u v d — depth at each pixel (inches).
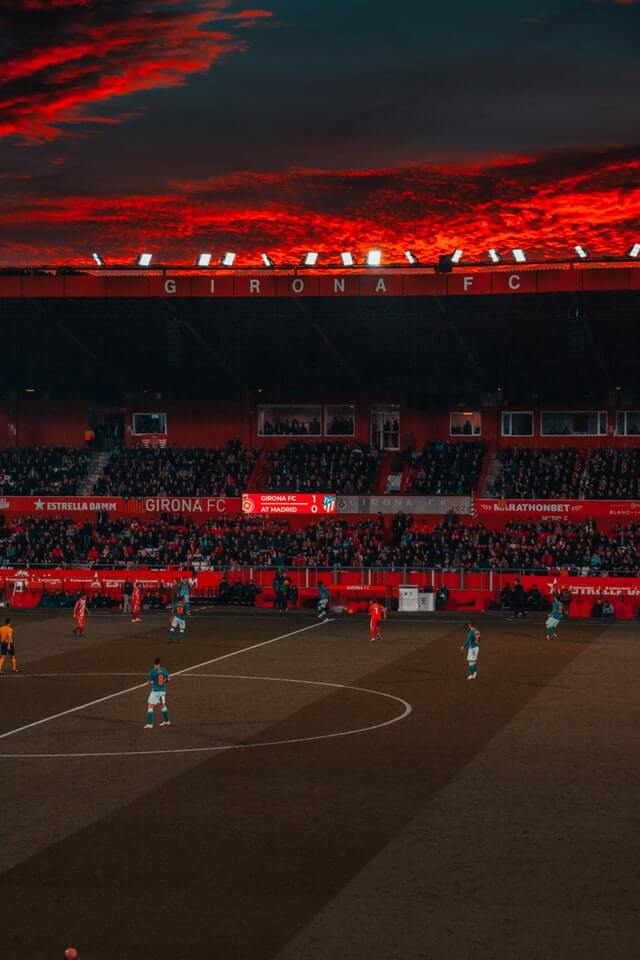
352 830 889.5
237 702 1433.3
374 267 2642.7
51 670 1700.3
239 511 2977.4
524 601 2405.3
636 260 2513.5
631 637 2069.4
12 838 873.5
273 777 1056.2
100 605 2628.0
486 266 2591.0
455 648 1923.0
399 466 3105.3
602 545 2655.0
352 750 1164.5
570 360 2933.1
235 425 3321.9
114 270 2716.5
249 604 2610.7
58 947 662.5
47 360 3112.7
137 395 3351.4
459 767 1089.4
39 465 3186.5
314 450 3196.4
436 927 690.8
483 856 824.3
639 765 1093.1
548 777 1048.8
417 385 3211.1
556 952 652.7
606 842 855.1
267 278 2679.6
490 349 2915.8
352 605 2546.8
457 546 2706.7
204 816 931.3
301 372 3137.3
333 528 2874.0
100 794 1000.9
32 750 1173.1
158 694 1283.2
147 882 772.6
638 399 3115.2
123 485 3058.6
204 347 3002.0
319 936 677.3
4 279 2716.5
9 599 2667.3
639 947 659.4
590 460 2992.1
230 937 676.7
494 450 3184.1
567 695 1469.0
